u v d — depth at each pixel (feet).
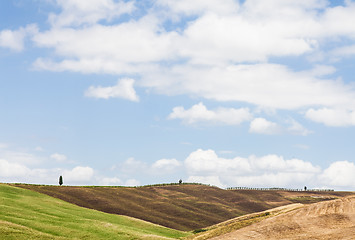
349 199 257.55
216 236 157.07
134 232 166.20
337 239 138.31
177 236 205.05
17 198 227.40
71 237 145.79
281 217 186.29
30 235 133.49
